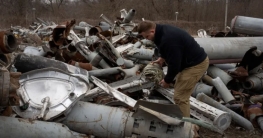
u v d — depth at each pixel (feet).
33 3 98.07
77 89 11.41
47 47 21.01
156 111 10.74
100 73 17.81
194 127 10.93
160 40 11.94
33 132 9.62
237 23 27.30
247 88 18.76
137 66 19.38
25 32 37.52
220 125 13.89
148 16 97.25
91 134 11.21
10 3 91.56
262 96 17.66
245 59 18.57
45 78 11.64
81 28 38.29
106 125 10.99
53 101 10.80
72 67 14.01
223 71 19.66
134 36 26.61
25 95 10.86
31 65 13.50
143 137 10.90
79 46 20.04
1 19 83.10
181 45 11.93
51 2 101.14
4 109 10.05
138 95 17.10
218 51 20.02
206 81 18.42
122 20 33.65
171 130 10.71
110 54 18.99
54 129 10.00
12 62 13.37
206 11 92.38
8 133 9.26
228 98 16.69
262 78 18.67
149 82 16.40
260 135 14.94
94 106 11.38
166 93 16.08
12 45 10.52
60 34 19.84
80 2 104.47
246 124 15.17
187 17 93.86
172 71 12.02
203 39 20.26
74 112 11.13
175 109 10.53
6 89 8.67
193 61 12.48
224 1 93.71
